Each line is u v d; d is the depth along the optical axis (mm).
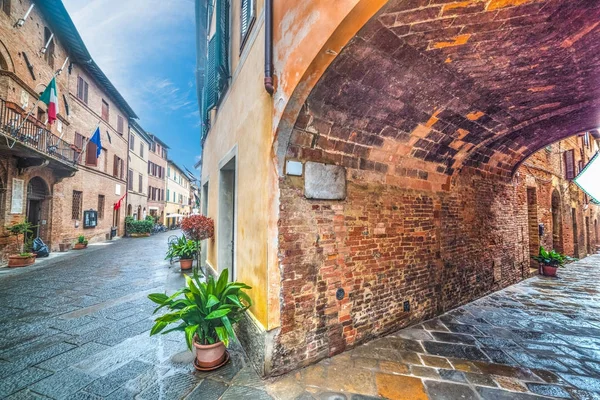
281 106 2406
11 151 7973
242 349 3123
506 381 2623
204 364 2666
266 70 2533
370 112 2838
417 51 2211
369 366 2824
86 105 13664
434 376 2676
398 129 3252
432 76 2572
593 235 15086
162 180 29047
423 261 4086
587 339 3547
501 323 4012
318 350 2910
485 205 5434
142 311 4297
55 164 10039
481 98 3119
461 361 2965
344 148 3143
